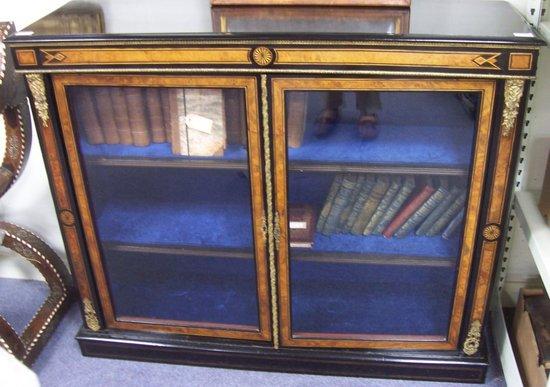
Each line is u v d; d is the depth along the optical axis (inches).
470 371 58.9
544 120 57.9
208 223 58.6
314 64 45.1
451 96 46.5
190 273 65.0
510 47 42.3
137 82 48.6
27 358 63.8
